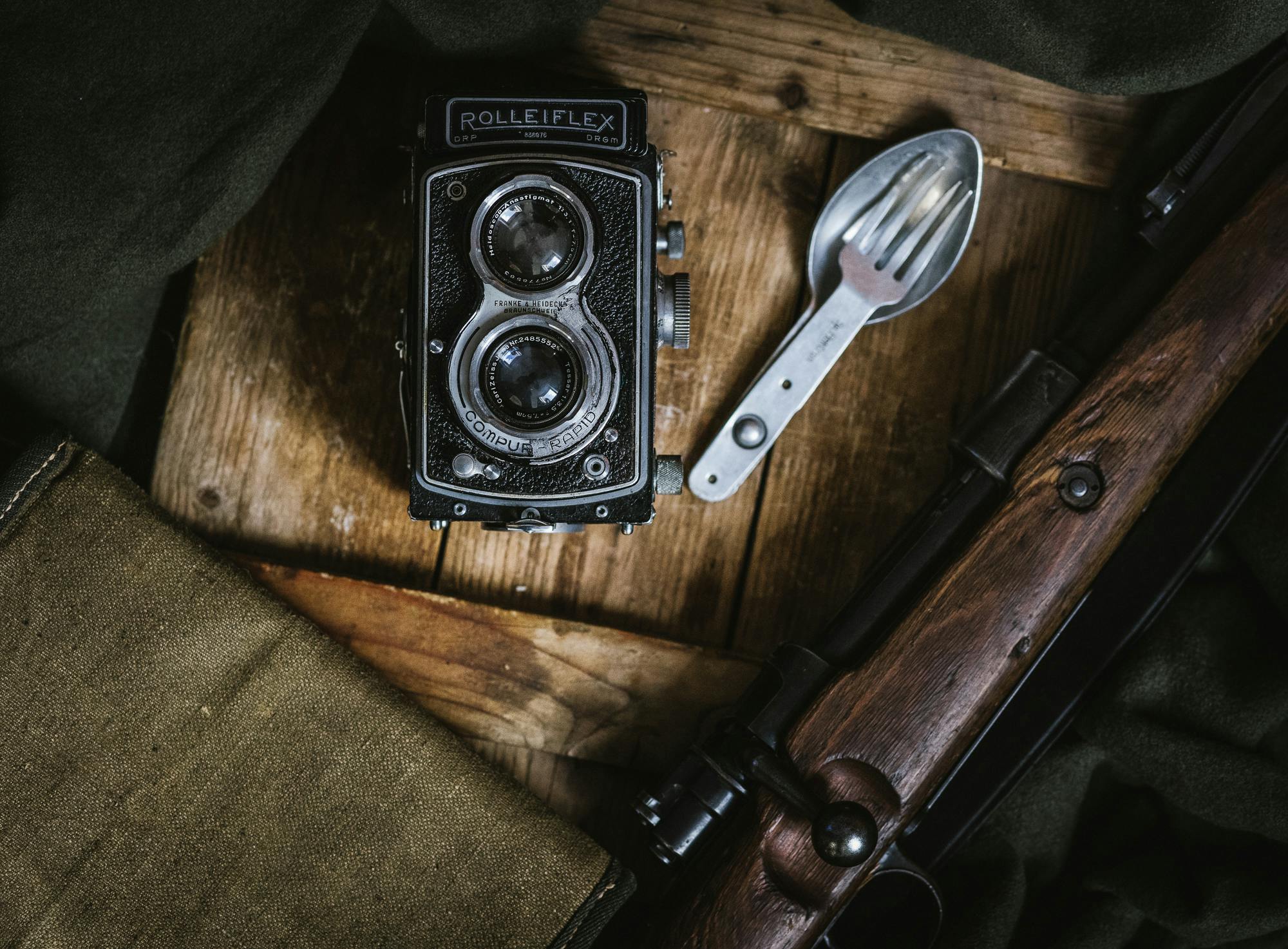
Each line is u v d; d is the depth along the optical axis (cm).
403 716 44
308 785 44
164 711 44
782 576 48
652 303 42
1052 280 49
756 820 41
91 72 41
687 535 48
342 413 48
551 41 46
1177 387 42
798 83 48
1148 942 47
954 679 42
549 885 43
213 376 48
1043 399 43
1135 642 46
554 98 41
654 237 42
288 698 44
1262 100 44
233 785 44
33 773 43
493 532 48
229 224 44
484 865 44
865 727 41
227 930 43
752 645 48
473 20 43
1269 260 43
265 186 45
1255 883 44
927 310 49
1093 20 44
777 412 47
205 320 48
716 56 48
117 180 42
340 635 47
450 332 41
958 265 49
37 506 44
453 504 42
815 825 39
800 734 41
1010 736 45
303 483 48
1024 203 49
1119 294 44
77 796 43
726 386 49
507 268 41
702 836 43
